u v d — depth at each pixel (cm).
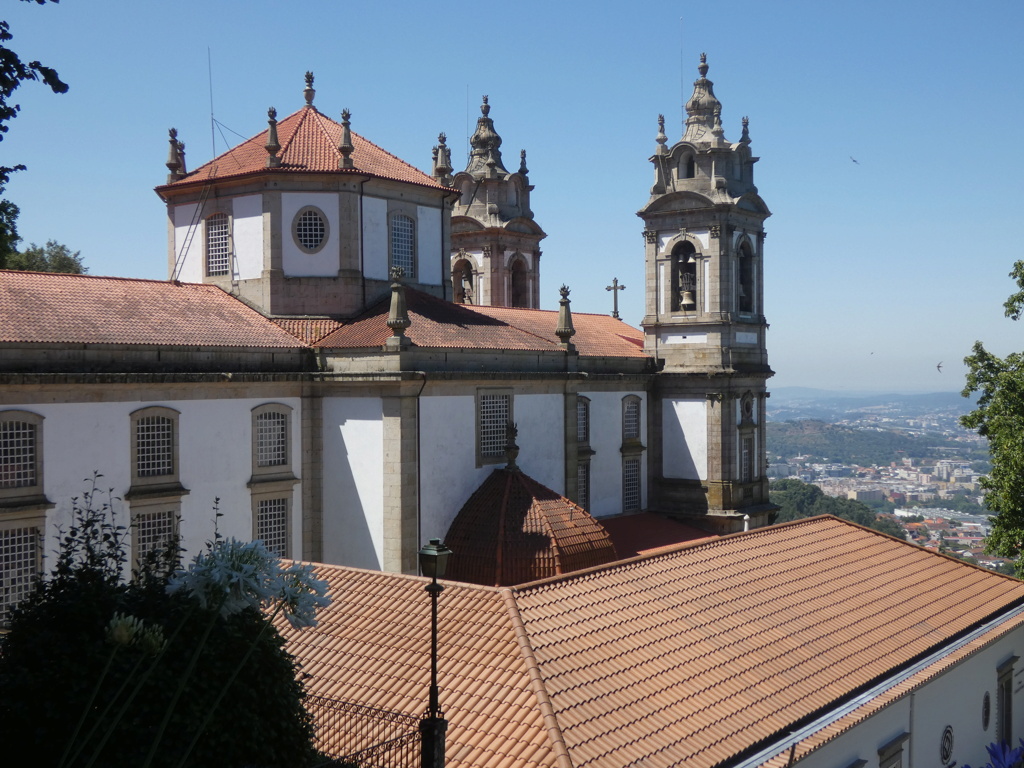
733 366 5222
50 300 3300
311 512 3772
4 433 2844
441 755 1852
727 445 5191
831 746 2316
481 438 3994
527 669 2103
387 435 3619
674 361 5331
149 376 3153
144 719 1480
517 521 3716
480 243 6216
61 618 1564
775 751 2094
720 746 2039
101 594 1598
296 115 4762
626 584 2678
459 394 3875
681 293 5369
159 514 3250
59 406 2961
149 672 1355
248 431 3550
